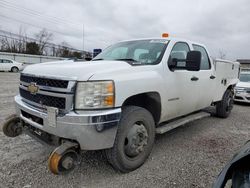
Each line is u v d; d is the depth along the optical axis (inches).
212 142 170.1
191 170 124.3
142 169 123.3
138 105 129.0
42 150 139.7
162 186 107.7
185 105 159.8
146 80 119.5
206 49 192.4
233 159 72.7
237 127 216.1
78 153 100.3
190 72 159.0
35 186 103.7
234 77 261.1
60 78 98.1
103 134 98.0
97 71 101.1
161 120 141.5
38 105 108.0
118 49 163.2
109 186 106.1
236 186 63.6
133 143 116.1
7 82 543.2
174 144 162.7
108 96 99.4
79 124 93.7
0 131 169.2
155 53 142.8
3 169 116.4
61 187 104.0
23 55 1491.1
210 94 197.2
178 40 158.4
